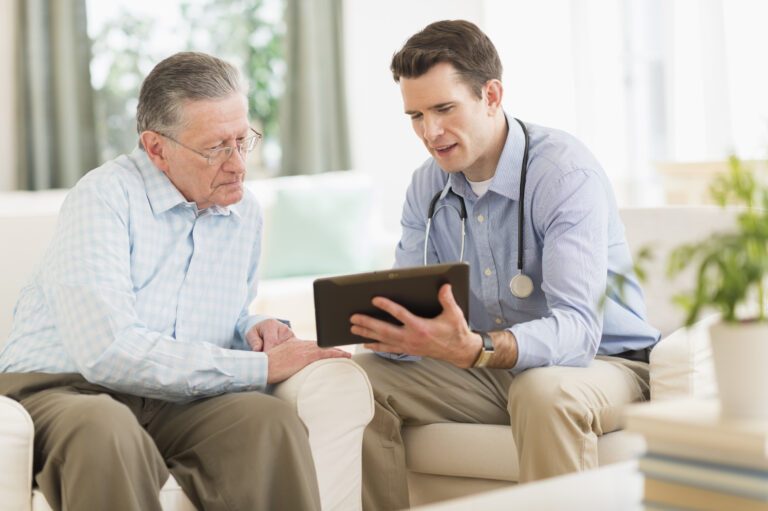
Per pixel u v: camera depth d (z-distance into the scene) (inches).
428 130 88.2
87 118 212.1
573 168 87.3
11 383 76.4
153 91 82.4
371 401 81.0
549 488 55.6
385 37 239.9
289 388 79.0
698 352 82.4
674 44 217.0
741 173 49.8
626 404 82.2
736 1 204.1
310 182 198.4
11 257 111.0
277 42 232.1
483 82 88.7
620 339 90.5
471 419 90.9
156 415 81.0
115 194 79.7
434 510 52.4
